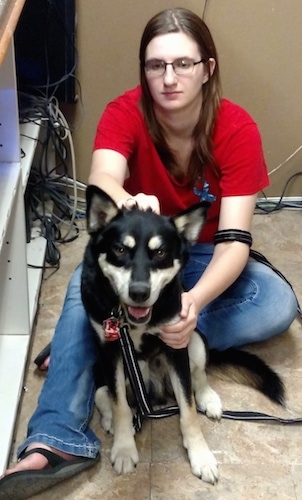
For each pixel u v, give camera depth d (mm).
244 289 1915
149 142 1761
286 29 2443
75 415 1655
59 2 2281
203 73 1630
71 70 2443
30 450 1570
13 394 1794
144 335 1603
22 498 1567
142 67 1663
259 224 2705
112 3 2373
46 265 2393
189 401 1615
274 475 1647
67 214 2645
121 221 1457
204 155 1729
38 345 2051
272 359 2027
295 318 2182
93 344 1744
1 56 1272
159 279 1431
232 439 1745
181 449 1718
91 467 1660
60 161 2684
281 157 2754
